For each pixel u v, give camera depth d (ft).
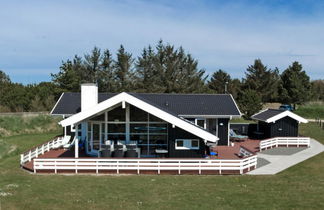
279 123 88.63
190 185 43.70
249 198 36.91
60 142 80.48
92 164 51.34
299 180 47.11
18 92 171.94
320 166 57.67
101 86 188.14
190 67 198.49
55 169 51.42
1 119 116.26
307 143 83.15
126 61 190.08
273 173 53.16
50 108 162.81
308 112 172.96
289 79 175.52
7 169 54.85
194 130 55.16
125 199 36.22
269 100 210.79
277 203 34.86
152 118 61.36
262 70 201.05
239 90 194.49
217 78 234.17
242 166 52.80
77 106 90.58
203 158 55.21
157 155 60.75
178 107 89.40
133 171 51.90
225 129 86.38
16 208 32.07
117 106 60.75
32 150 66.64
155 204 34.35
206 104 92.07
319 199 36.37
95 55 189.88
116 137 61.36
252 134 102.73
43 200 35.12
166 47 195.00
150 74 195.93
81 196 37.22
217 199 36.42
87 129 65.62
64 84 167.12
